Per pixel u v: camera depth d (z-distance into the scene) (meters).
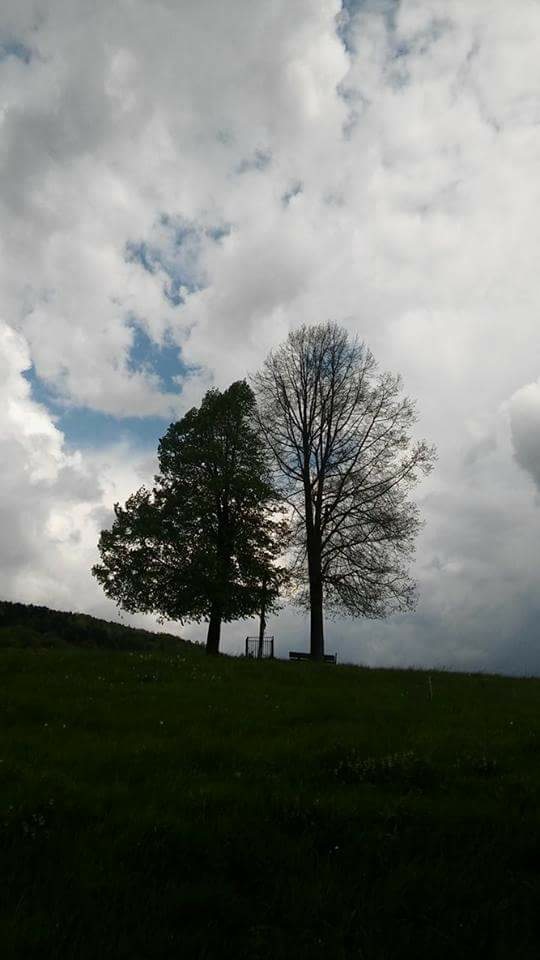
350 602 30.78
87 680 16.47
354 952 5.33
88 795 8.02
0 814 7.26
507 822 7.36
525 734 11.64
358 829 7.26
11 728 11.89
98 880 6.21
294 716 13.09
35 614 45.31
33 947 5.20
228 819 7.34
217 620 31.98
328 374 33.50
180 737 11.19
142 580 31.55
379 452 31.88
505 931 5.61
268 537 32.97
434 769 9.17
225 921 5.71
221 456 33.06
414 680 18.81
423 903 6.01
